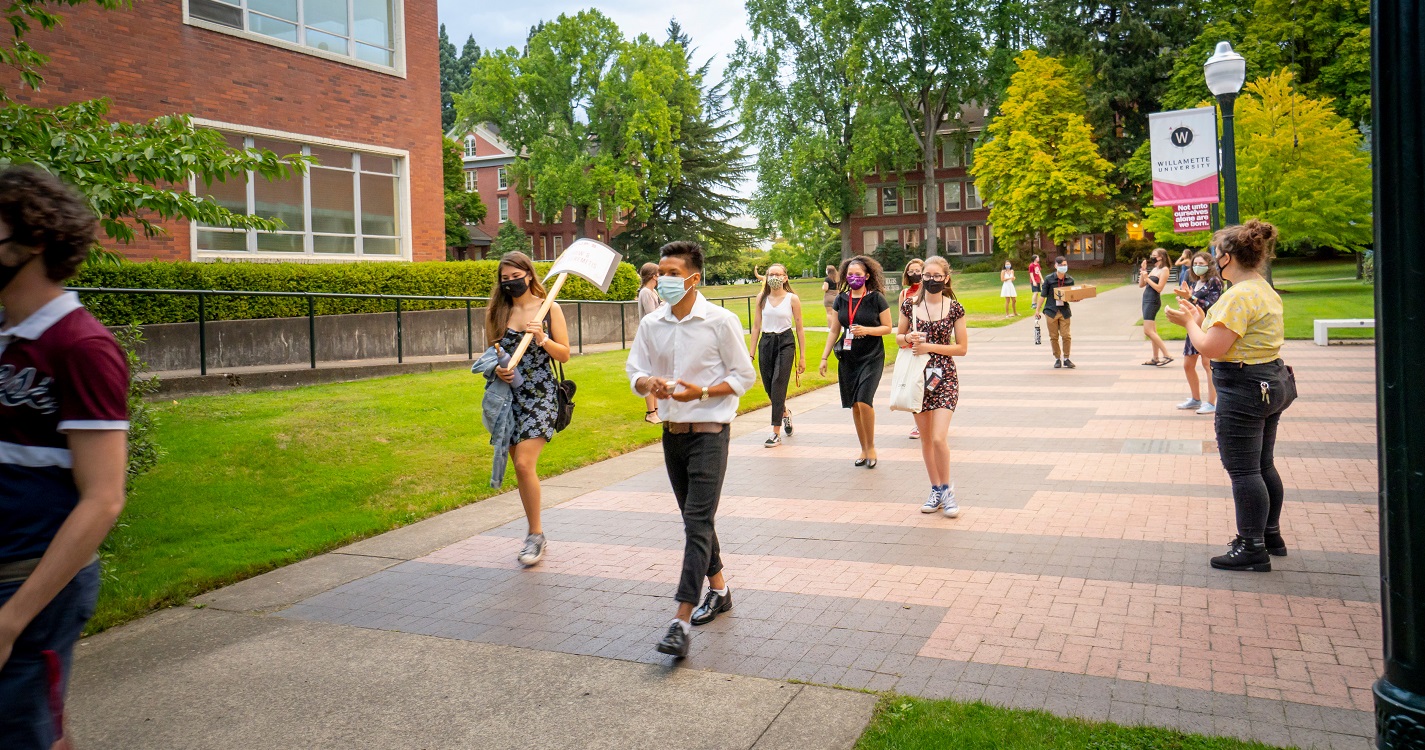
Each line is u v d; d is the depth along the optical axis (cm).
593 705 396
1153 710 368
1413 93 215
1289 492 714
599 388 1270
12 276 235
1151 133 1230
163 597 547
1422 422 216
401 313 1594
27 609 222
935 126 5512
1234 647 429
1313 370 1438
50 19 731
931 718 363
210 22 1648
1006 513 689
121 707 407
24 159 569
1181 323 548
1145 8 5059
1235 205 1090
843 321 868
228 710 402
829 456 935
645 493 802
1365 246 3059
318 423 955
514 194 6769
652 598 533
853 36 5162
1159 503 702
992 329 2488
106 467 233
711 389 461
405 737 373
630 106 5344
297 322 1481
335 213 1900
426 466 857
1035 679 403
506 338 598
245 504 737
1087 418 1091
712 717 380
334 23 1884
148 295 1304
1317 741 339
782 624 483
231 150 673
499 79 5322
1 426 232
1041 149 4891
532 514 614
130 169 610
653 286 1160
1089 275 5116
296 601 547
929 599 512
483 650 462
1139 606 488
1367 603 480
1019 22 5353
